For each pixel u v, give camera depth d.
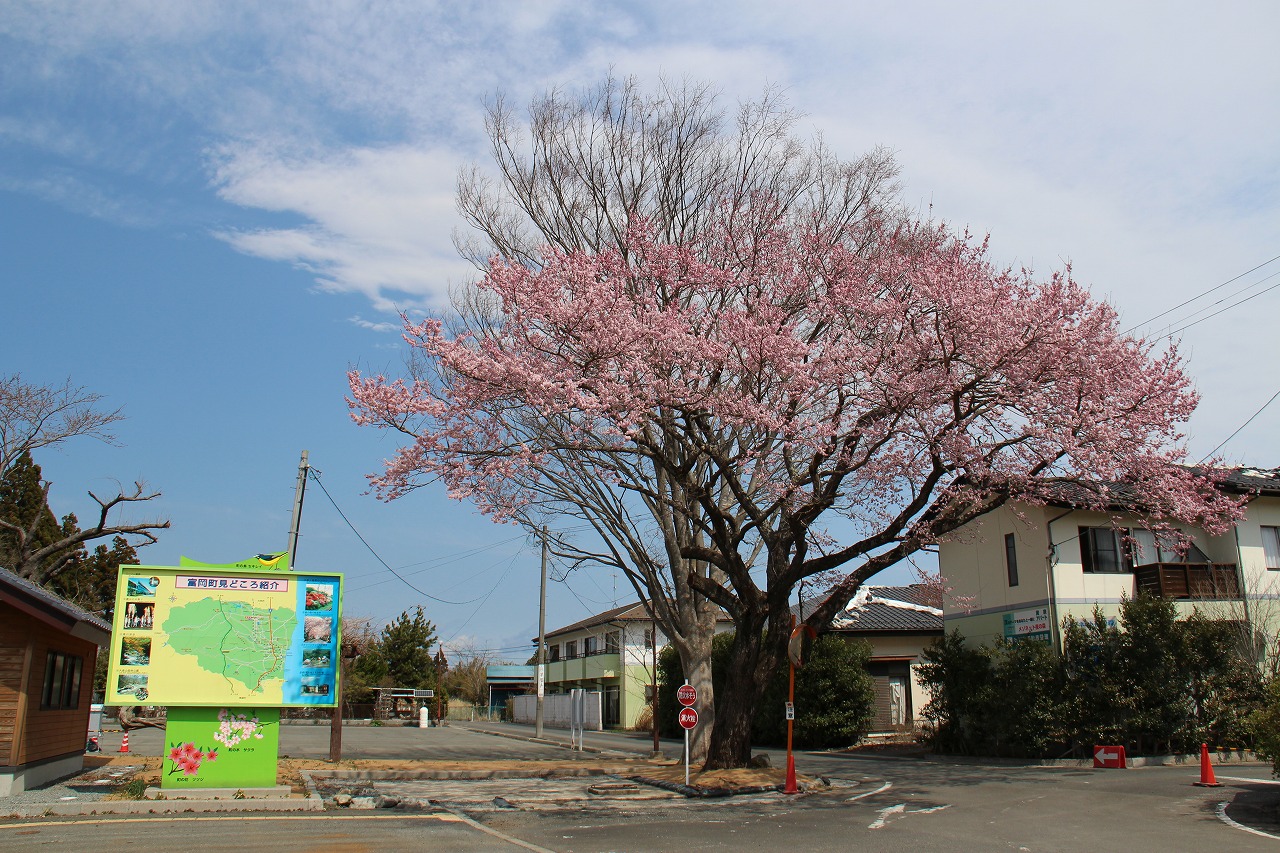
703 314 18.27
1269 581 24.56
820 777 17.14
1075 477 16.47
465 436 16.64
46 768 15.48
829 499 16.50
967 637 27.11
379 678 60.19
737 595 19.22
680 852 9.83
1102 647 22.19
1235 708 21.62
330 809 13.22
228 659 13.75
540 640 38.22
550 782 18.08
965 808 13.59
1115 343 15.66
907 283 17.28
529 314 16.14
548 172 20.17
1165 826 11.72
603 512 21.36
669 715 37.81
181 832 10.65
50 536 38.25
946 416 16.42
